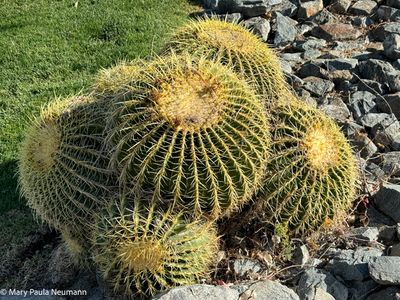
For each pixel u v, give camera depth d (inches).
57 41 101.7
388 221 63.1
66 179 53.8
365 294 53.7
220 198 50.8
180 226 50.6
